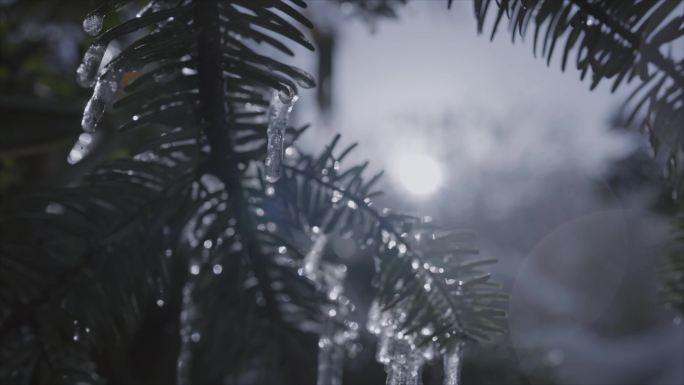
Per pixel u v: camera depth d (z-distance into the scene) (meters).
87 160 0.68
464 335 0.40
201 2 0.34
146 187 0.42
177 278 0.53
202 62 0.35
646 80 0.38
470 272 0.42
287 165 0.43
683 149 0.40
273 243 0.45
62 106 0.68
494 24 0.36
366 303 0.60
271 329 0.50
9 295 0.45
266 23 0.35
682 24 0.37
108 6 0.34
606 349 2.35
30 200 0.44
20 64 0.93
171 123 0.38
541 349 1.41
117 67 0.34
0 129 0.66
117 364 0.67
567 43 0.38
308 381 0.52
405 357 0.44
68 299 0.44
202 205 0.44
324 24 0.86
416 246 0.42
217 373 0.54
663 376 2.14
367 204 0.43
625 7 0.37
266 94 0.42
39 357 0.45
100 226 0.43
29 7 0.83
